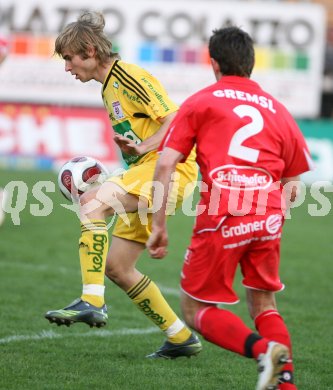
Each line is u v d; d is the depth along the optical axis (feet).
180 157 53.88
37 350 69.67
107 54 66.33
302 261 124.67
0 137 232.53
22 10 239.91
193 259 53.72
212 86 54.95
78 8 241.55
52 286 99.76
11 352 68.59
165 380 61.98
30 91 241.14
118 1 242.58
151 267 115.96
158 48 244.01
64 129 232.32
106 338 75.41
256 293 56.29
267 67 247.09
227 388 60.70
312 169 56.54
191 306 54.39
